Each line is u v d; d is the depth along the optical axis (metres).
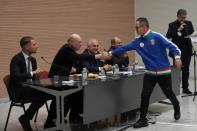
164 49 4.95
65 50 5.00
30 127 4.74
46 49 7.84
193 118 5.47
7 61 7.10
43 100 4.69
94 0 9.07
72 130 4.93
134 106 5.46
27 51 5.00
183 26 7.02
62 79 4.73
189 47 7.13
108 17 9.59
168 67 5.00
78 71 5.50
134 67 6.14
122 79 5.11
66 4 8.27
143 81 5.15
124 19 10.21
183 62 7.18
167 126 5.05
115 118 5.61
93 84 4.53
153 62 4.94
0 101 7.00
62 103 4.42
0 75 6.98
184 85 7.31
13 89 4.81
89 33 8.95
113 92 4.95
